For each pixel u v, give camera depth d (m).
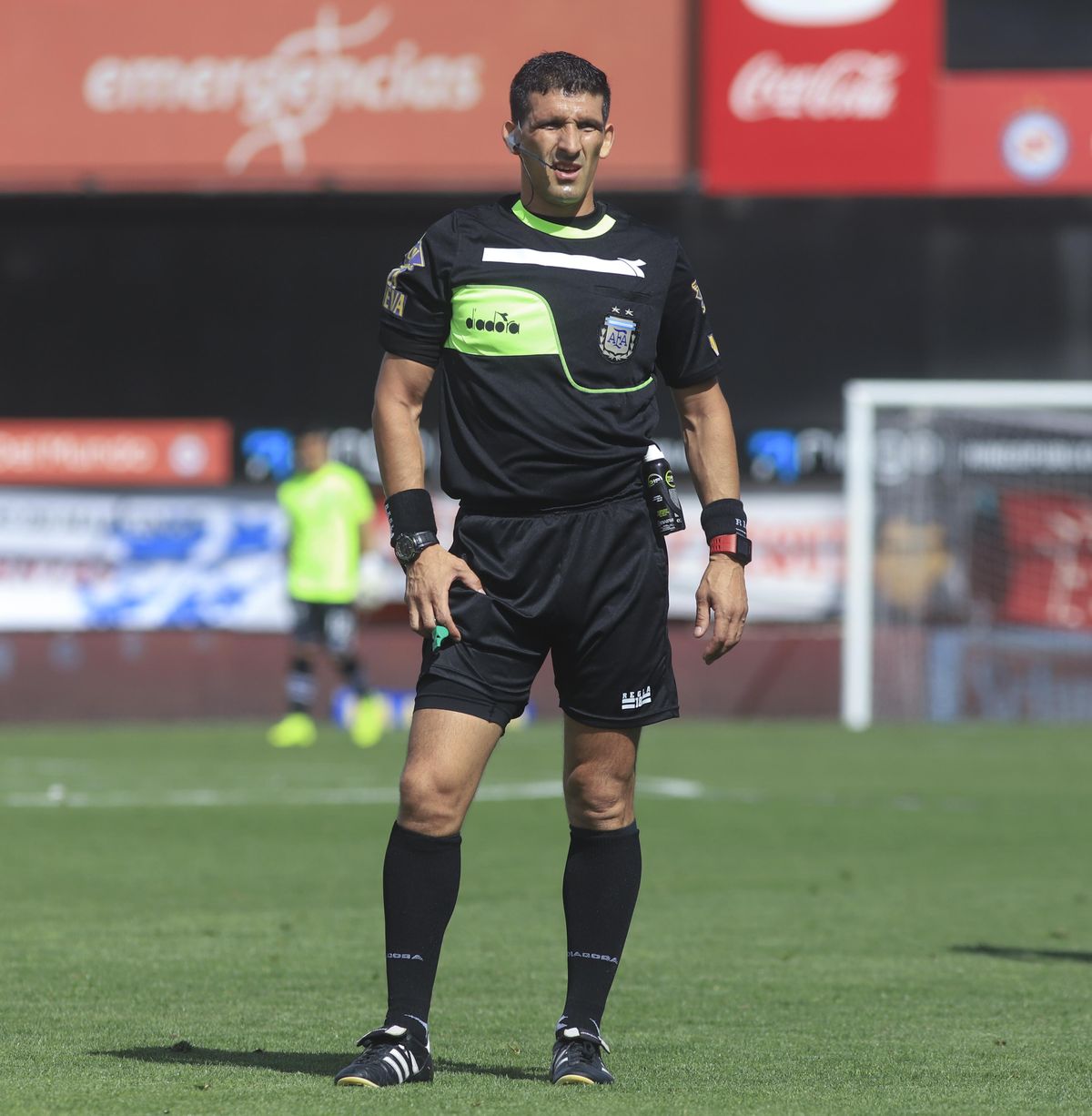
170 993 19.64
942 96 63.91
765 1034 17.61
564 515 14.97
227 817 36.81
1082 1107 14.24
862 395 59.25
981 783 43.44
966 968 21.70
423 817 14.89
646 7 63.97
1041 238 70.81
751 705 62.69
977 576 65.06
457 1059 16.23
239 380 72.50
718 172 64.00
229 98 64.94
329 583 52.41
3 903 26.48
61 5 64.69
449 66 64.69
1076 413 66.12
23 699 60.06
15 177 64.94
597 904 15.42
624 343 14.92
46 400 72.56
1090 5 64.31
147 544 63.81
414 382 15.22
